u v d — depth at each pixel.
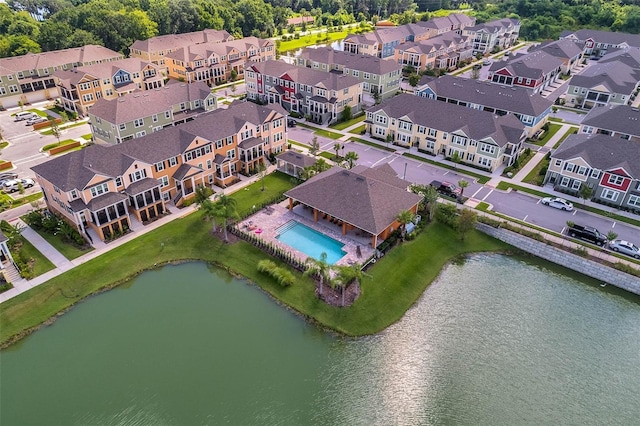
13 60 108.25
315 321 48.22
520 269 57.03
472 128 79.81
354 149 86.81
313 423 37.81
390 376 42.44
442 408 39.66
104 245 58.69
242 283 53.75
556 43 141.00
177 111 93.00
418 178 75.88
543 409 39.88
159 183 63.62
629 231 61.31
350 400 40.03
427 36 164.25
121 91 108.38
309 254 57.16
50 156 84.06
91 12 148.00
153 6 163.25
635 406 40.34
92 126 87.31
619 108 85.75
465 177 76.38
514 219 63.94
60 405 39.28
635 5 186.62
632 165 64.88
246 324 47.88
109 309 49.84
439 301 51.66
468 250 59.84
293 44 179.12
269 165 80.62
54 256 56.50
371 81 112.50
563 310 50.88
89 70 104.62
